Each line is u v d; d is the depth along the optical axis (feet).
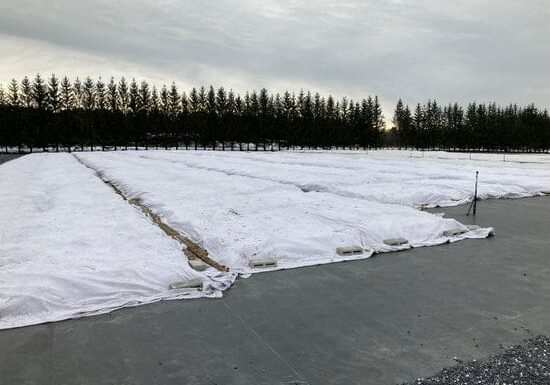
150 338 16.11
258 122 231.50
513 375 13.52
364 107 275.18
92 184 60.34
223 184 58.59
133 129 213.05
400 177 69.67
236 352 15.05
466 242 32.17
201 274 23.12
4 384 12.91
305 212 38.45
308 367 14.03
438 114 291.58
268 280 23.20
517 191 59.57
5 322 17.26
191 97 227.20
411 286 22.25
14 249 26.00
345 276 23.90
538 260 27.25
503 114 290.35
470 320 17.98
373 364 14.25
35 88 192.34
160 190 52.44
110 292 20.02
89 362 14.30
